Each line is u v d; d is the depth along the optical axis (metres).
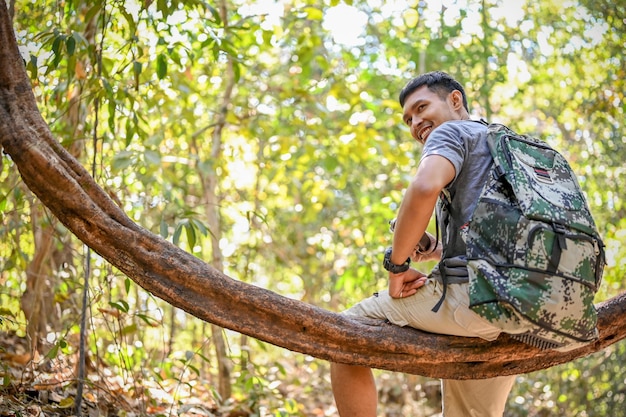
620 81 5.32
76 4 3.21
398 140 6.06
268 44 4.53
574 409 5.30
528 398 5.45
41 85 3.67
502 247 2.14
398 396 5.80
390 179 5.93
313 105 5.05
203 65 4.80
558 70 5.60
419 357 2.42
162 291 2.30
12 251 3.75
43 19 3.58
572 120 5.63
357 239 5.64
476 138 2.28
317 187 5.62
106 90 3.02
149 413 3.60
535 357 2.60
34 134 2.23
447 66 5.73
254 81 5.43
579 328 2.14
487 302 2.14
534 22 5.57
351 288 5.55
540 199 2.14
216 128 4.97
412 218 2.17
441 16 5.71
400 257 2.26
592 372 5.33
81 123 3.80
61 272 3.94
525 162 2.23
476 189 2.22
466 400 2.80
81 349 2.96
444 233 2.33
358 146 5.05
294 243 6.43
